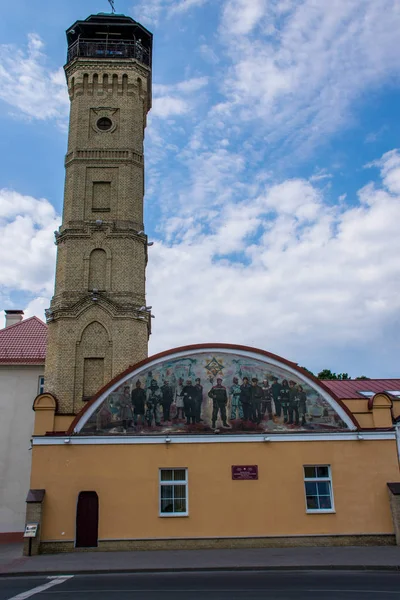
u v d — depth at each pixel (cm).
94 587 1540
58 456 2466
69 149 3534
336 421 2598
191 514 2427
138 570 1881
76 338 3033
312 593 1377
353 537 2430
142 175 3550
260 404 2616
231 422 2581
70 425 2517
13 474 3256
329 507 2491
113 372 2978
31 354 3553
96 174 3428
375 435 2566
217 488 2466
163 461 2488
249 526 2425
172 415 2575
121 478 2453
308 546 2397
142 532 2391
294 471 2508
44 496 2408
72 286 3158
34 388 3453
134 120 3584
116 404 2562
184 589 1472
